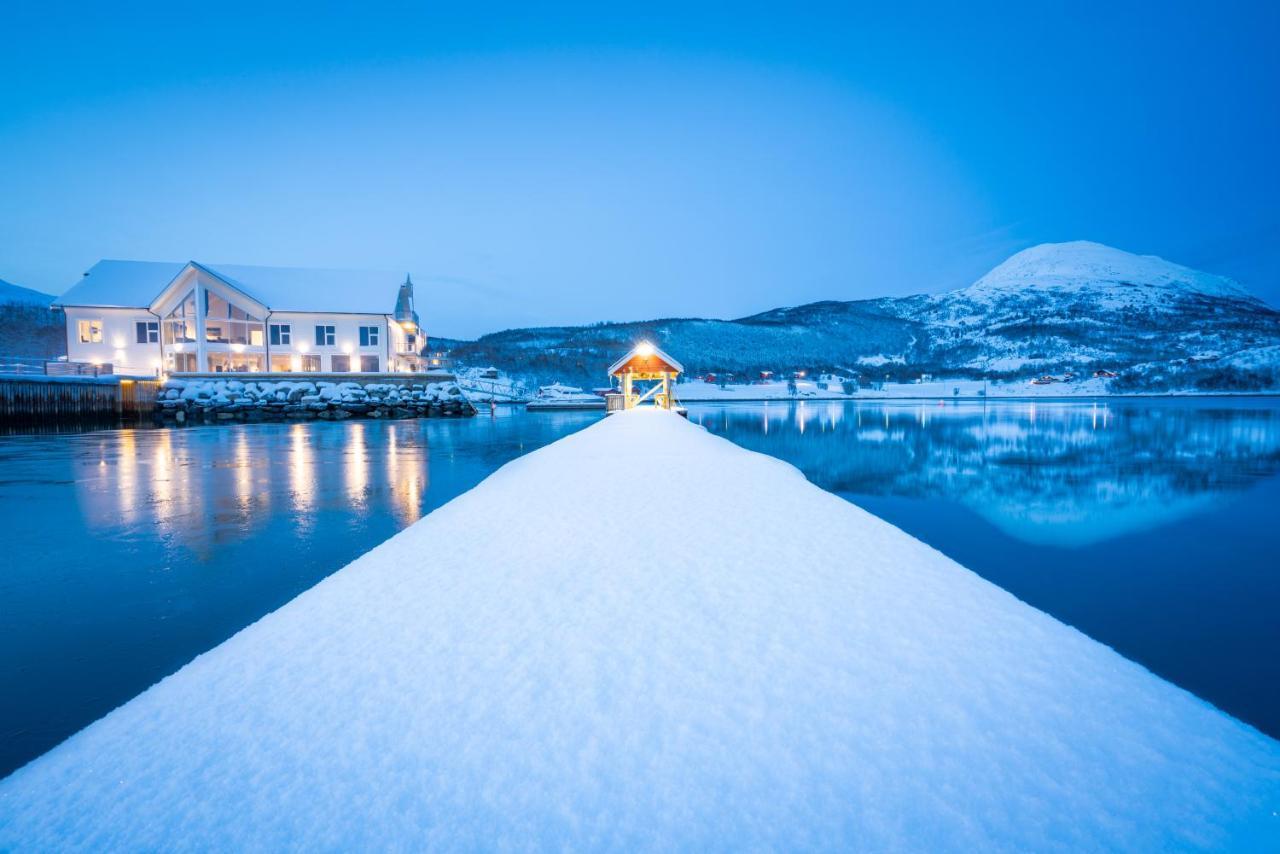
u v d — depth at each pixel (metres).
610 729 2.07
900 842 1.60
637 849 1.58
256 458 17.78
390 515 9.27
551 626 2.94
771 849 1.58
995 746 1.95
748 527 4.88
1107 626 5.39
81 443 23.17
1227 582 6.77
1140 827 1.64
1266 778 1.80
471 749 1.98
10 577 6.11
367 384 45.16
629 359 34.53
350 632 2.96
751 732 2.03
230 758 1.99
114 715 2.28
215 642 4.50
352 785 1.84
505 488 7.68
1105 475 16.16
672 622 2.94
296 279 49.53
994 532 9.49
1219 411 51.41
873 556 4.02
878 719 2.09
